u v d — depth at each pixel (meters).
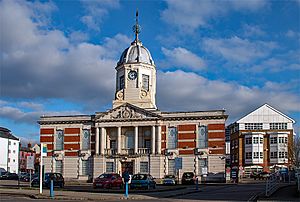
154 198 29.20
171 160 65.06
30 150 125.12
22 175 68.38
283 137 90.06
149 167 64.88
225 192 36.72
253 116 94.06
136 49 72.00
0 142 112.06
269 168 86.69
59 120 70.06
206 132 64.44
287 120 92.06
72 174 68.50
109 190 40.16
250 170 88.62
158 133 65.38
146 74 70.94
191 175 58.44
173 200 27.06
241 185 53.25
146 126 66.44
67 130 69.88
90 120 69.00
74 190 39.28
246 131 93.62
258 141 91.12
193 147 64.50
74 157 68.88
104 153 66.94
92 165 67.62
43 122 70.69
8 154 114.75
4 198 27.25
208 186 51.50
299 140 85.81
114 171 65.88
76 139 69.25
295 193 31.06
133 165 65.62
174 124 65.69
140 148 66.12
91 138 68.75
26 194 30.12
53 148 69.88
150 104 68.25
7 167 113.88
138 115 66.38
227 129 110.50
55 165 69.44
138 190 40.75
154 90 72.19
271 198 27.91
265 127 92.94
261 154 90.81
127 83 70.00
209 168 63.41
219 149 63.53
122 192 36.66
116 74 72.38
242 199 27.94
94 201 26.42
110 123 67.19
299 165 77.00
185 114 65.38
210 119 64.50
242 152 93.06
